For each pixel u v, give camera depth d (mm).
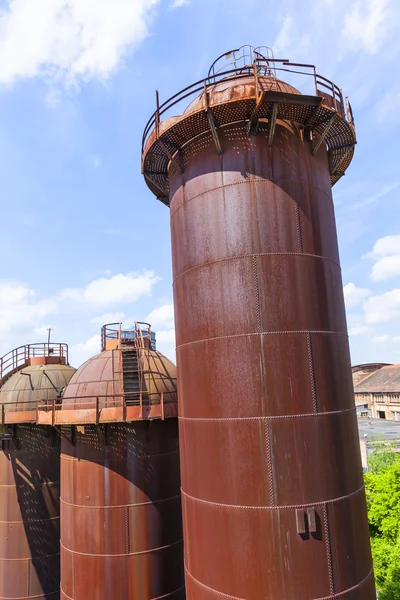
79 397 17766
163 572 17828
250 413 10938
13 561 23359
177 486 19250
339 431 11250
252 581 10203
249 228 11750
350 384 12273
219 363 11625
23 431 24203
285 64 12008
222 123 12445
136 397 18594
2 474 24375
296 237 11781
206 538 11305
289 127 12336
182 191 13500
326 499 10602
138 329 21359
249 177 11992
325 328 11664
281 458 10570
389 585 19562
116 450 18094
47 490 24141
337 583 10250
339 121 12383
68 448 19203
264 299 11336
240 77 13188
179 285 13547
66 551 18422
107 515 17594
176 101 12867
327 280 12109
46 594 23328
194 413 12258
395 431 63312
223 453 11188
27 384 25141
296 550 10148
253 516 10461
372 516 22797
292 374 11000
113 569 17188
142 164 14820
